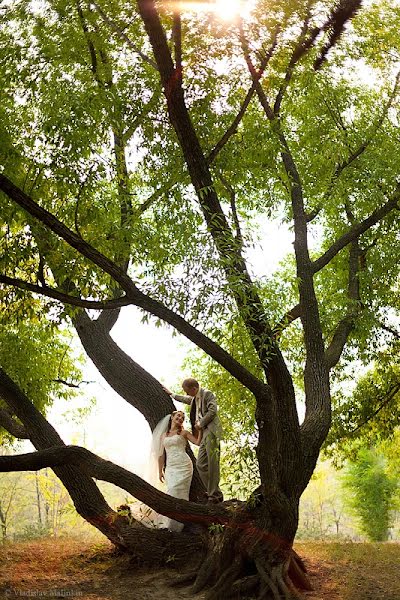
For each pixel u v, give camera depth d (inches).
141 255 405.4
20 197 329.4
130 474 390.3
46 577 407.5
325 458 752.3
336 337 531.5
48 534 713.0
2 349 566.9
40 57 428.5
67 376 647.1
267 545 384.8
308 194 555.5
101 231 400.5
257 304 376.5
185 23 443.2
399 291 673.0
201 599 366.9
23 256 357.7
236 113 478.3
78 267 374.3
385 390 711.1
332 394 718.5
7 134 388.5
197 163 378.6
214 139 448.8
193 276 352.5
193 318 348.8
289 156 507.5
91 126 398.3
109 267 342.0
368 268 622.2
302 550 494.3
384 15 571.8
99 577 411.5
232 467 422.6
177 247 392.8
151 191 474.0
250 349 419.5
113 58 462.6
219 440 423.5
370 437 735.7
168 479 466.9
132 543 422.9
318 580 406.9
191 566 412.8
